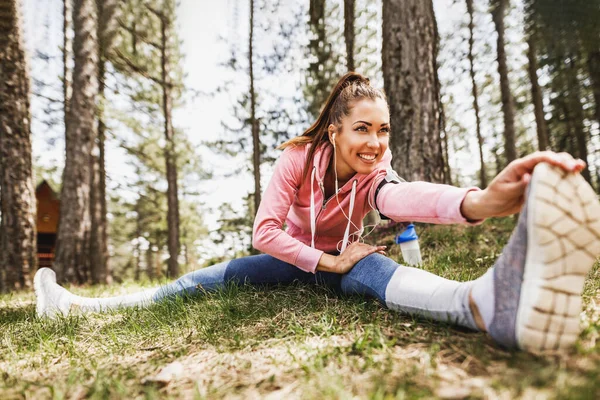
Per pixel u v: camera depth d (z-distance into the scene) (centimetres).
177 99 1736
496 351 129
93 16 873
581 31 865
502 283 127
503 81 1288
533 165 124
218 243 2217
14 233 663
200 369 147
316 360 134
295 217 238
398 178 212
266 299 234
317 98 1177
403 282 178
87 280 820
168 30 1525
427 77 532
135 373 147
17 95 677
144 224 2831
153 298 269
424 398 101
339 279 228
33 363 177
